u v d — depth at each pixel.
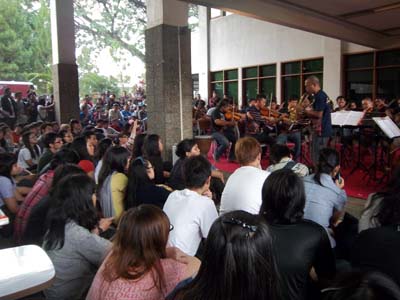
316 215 2.28
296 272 1.49
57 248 1.72
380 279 0.71
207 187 2.31
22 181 3.45
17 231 2.55
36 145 5.21
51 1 9.07
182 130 6.52
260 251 0.92
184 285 1.10
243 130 7.21
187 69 6.50
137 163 2.87
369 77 10.58
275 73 12.87
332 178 2.50
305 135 6.51
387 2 6.73
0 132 6.04
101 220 2.47
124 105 12.91
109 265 1.33
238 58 14.05
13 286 1.11
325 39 11.20
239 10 6.20
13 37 21.23
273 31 12.70
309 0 6.55
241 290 0.90
